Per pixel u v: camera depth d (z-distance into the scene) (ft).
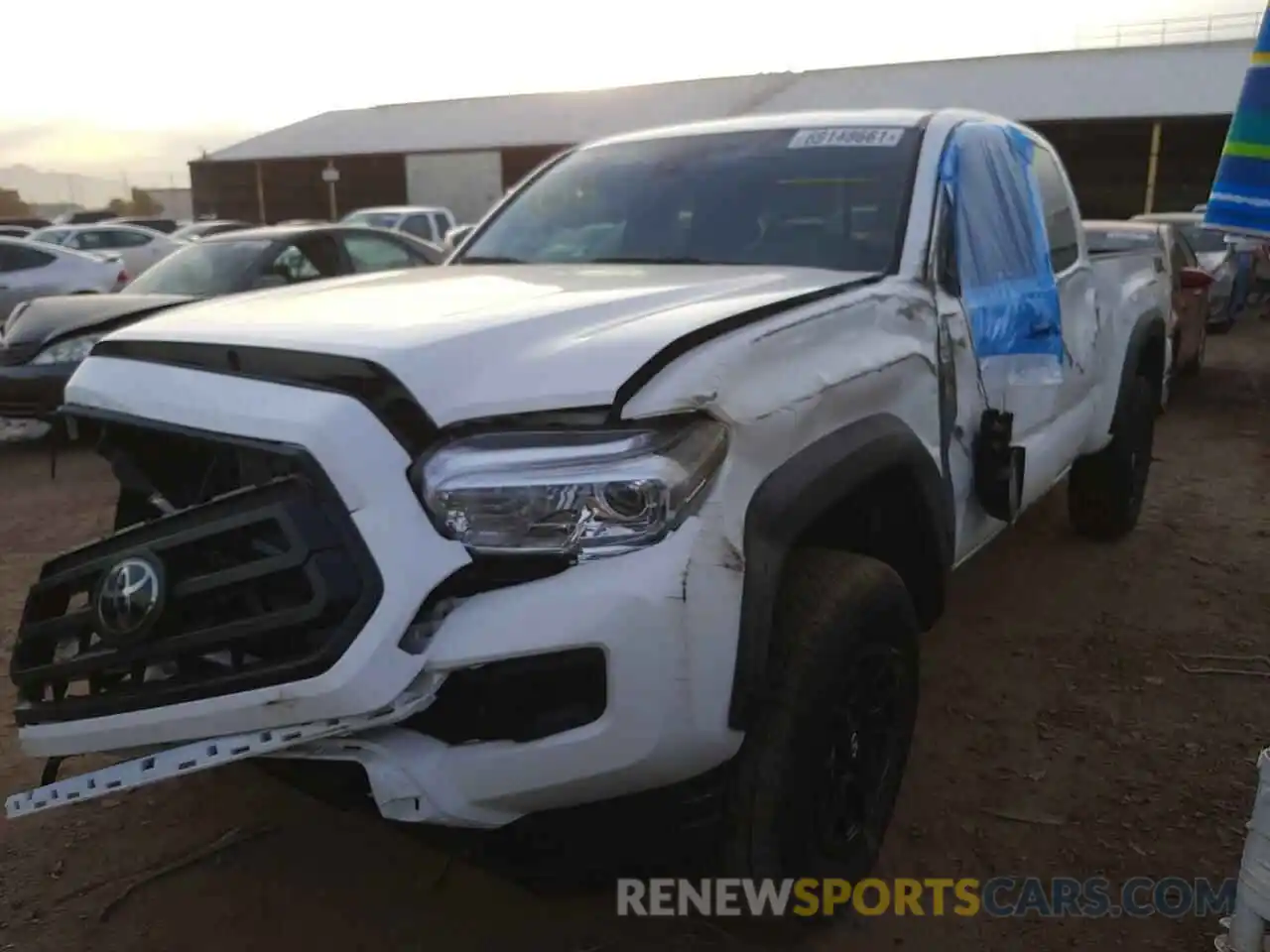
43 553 18.61
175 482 8.46
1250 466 24.93
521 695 6.85
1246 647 14.40
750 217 11.66
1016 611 15.64
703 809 7.61
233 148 158.81
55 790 7.57
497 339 7.29
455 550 6.72
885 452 8.60
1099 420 15.76
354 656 6.58
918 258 10.54
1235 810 10.66
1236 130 9.75
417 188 136.67
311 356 7.07
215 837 10.40
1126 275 17.02
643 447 6.79
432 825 7.26
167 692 7.13
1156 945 8.83
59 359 24.22
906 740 9.41
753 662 7.18
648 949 8.76
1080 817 10.57
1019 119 110.11
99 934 9.05
